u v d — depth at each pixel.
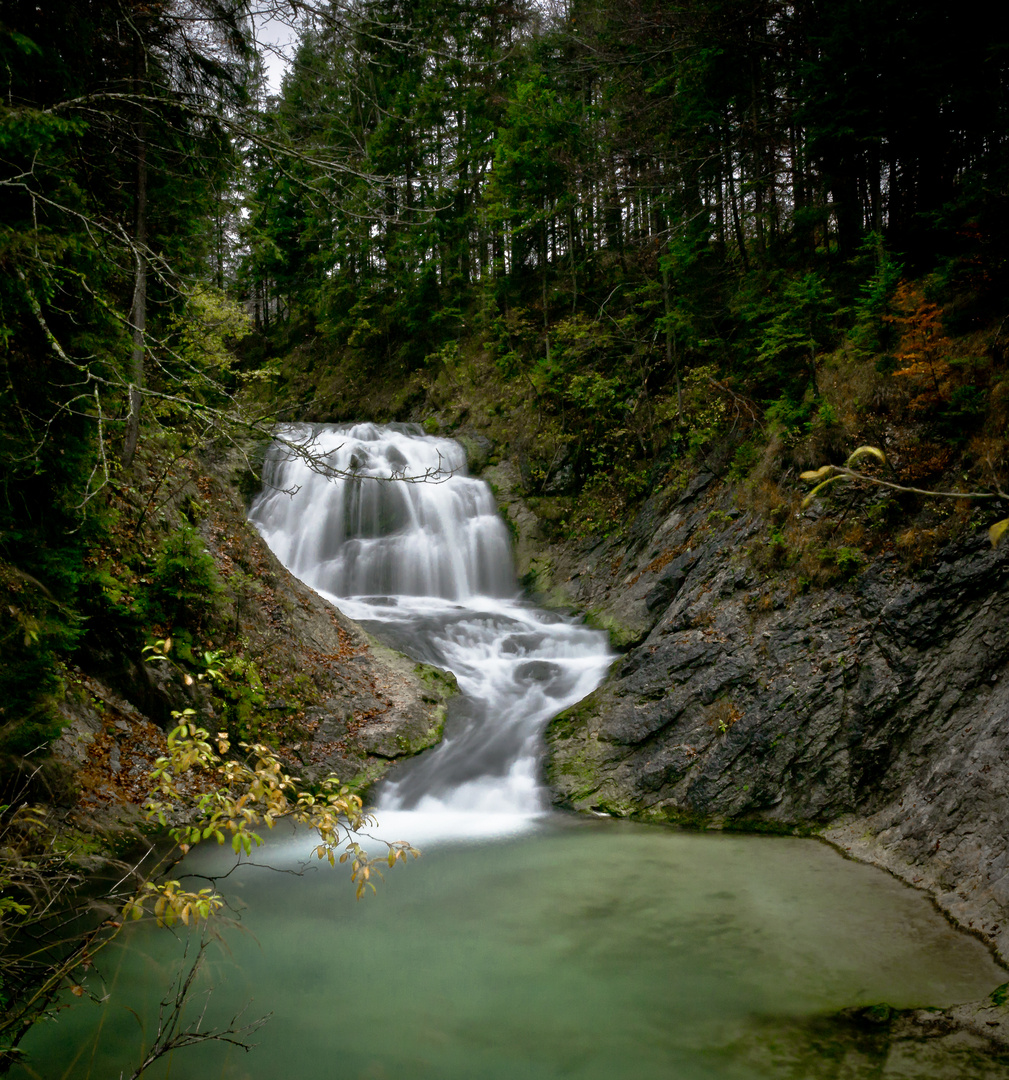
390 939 6.29
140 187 9.03
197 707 9.57
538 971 5.75
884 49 13.32
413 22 6.77
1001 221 10.52
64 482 5.93
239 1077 4.46
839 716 8.98
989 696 7.83
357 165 6.94
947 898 6.65
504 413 21.95
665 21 17.61
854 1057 4.60
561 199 21.34
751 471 12.95
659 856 8.16
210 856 7.99
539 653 13.93
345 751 10.34
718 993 5.39
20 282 4.89
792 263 17.47
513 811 9.77
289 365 32.81
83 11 6.94
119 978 5.54
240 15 6.75
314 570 17.83
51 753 6.59
